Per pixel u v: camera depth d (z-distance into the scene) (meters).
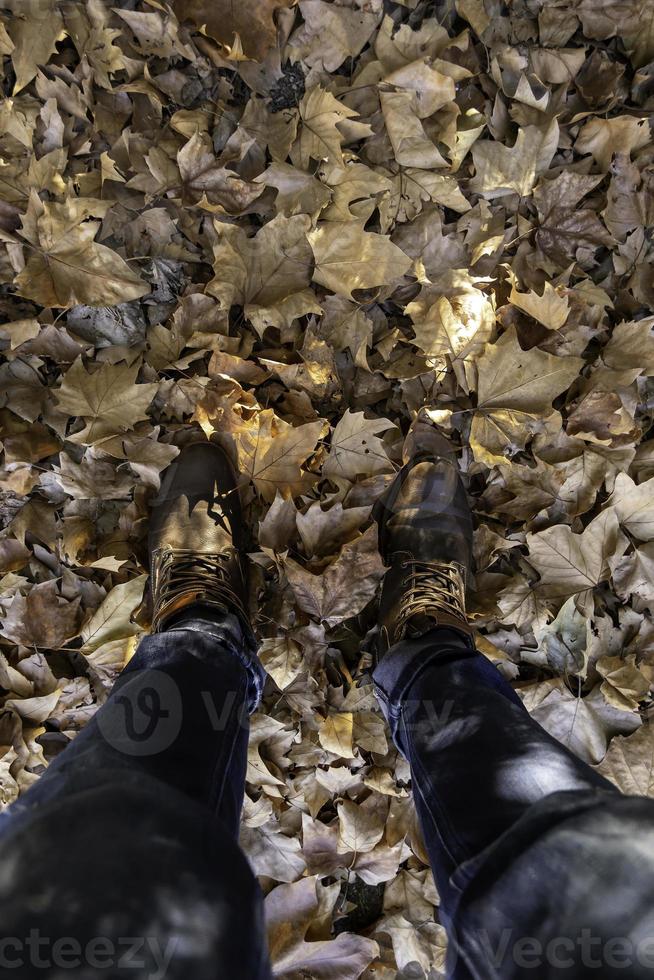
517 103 1.15
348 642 1.20
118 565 1.06
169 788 0.64
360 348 1.13
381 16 1.09
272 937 1.15
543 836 0.60
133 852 0.52
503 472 1.17
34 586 1.09
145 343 1.11
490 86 1.15
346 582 1.09
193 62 1.08
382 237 1.08
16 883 0.49
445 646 0.98
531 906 0.57
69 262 1.04
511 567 1.22
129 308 1.10
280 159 1.10
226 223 1.08
